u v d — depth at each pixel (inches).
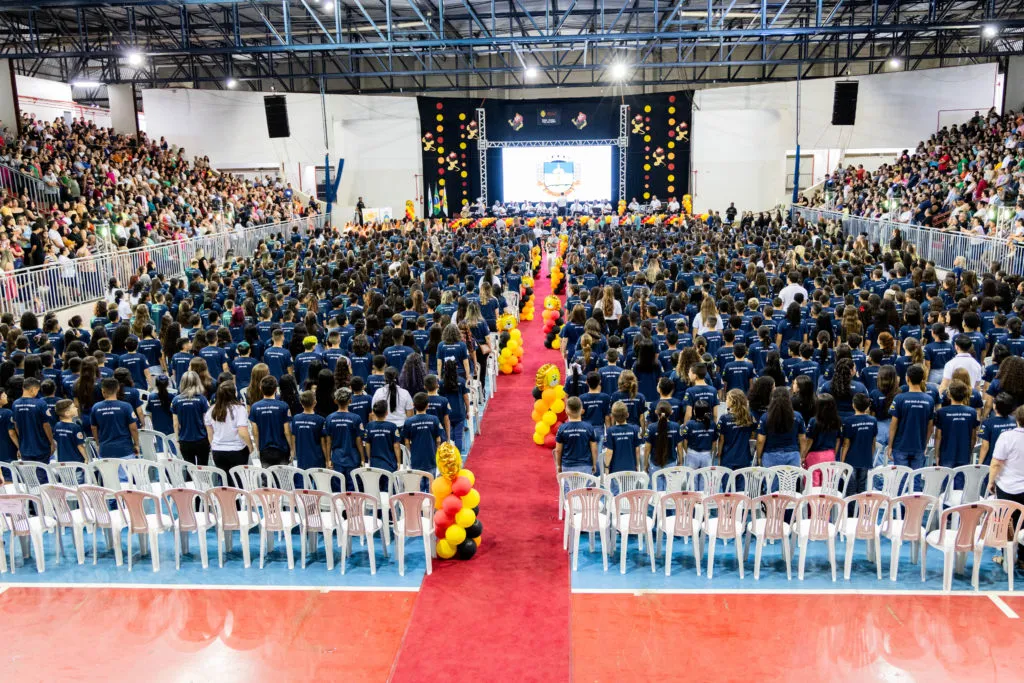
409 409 370.0
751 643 266.2
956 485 341.7
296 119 1462.8
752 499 301.4
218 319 559.2
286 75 1370.6
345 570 322.7
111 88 1385.3
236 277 766.5
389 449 343.0
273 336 456.4
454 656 261.9
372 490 326.6
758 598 295.3
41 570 326.0
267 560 334.3
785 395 328.5
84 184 1000.2
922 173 1147.9
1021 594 295.4
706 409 348.2
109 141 1184.8
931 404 335.6
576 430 343.6
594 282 712.4
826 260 746.8
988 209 879.7
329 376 367.6
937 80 1314.0
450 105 1567.4
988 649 261.6
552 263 1187.9
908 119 1348.4
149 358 504.4
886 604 289.7
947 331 465.4
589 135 1604.3
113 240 887.7
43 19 1250.0
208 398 399.9
